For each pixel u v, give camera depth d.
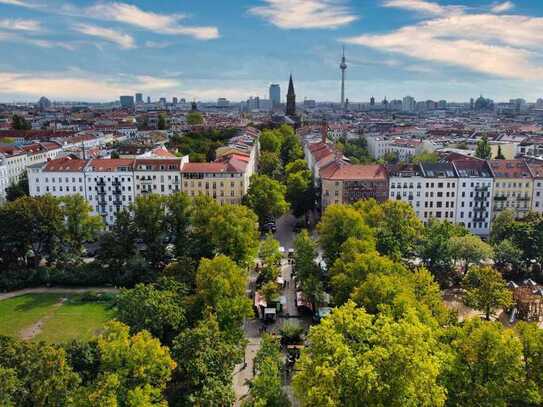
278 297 121.88
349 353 64.50
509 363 68.69
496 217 181.75
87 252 166.75
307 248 128.38
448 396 68.50
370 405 60.97
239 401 84.00
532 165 196.62
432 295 98.69
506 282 131.62
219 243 136.38
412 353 62.94
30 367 70.81
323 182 196.50
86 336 108.75
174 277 116.56
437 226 147.75
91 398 63.09
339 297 103.75
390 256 127.94
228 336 93.06
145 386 68.06
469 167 196.00
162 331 90.00
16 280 137.12
